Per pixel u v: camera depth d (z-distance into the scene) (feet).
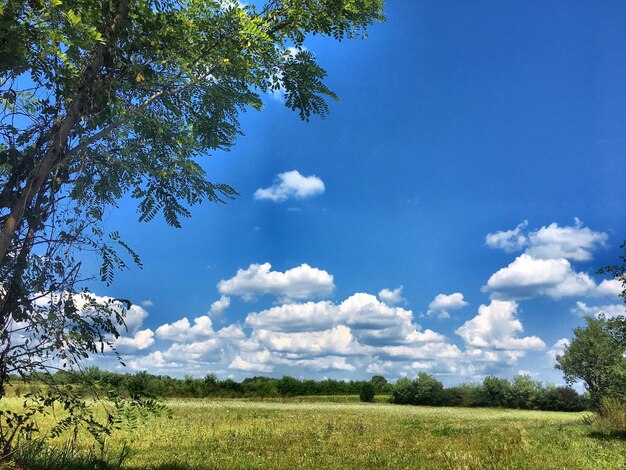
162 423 59.82
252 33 17.66
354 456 36.86
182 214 20.22
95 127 16.72
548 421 105.29
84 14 14.90
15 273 15.07
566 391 215.72
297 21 20.16
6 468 15.01
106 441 35.17
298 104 21.45
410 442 49.85
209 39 17.92
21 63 14.15
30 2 13.75
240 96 20.01
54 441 29.27
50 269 15.92
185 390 204.13
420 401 226.79
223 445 39.81
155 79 17.57
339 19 20.63
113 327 16.90
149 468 24.79
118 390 17.07
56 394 16.15
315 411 126.93
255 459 32.42
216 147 21.07
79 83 16.01
